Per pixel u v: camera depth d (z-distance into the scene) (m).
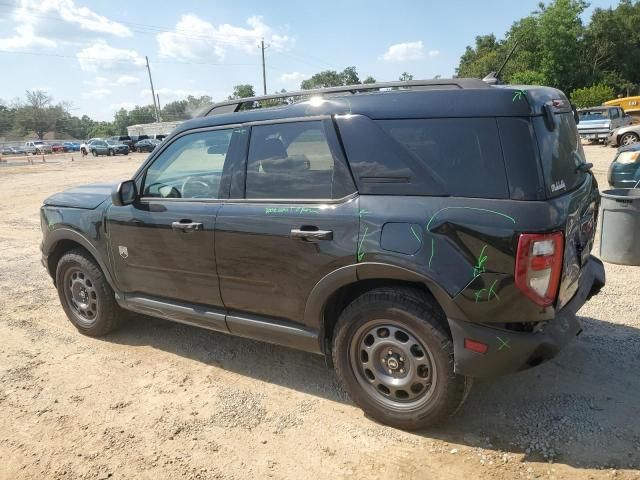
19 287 6.32
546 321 2.82
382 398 3.18
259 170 3.47
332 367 3.43
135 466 2.94
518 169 2.66
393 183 2.94
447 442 3.01
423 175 2.86
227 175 3.62
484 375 2.77
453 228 2.72
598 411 3.21
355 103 3.12
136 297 4.29
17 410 3.55
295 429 3.22
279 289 3.38
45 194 16.20
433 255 2.77
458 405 2.93
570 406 3.28
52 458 3.04
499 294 2.66
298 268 3.24
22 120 109.50
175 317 4.05
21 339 4.74
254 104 3.77
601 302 4.89
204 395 3.67
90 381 3.92
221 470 2.88
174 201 3.88
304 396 3.61
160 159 4.01
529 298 2.64
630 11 58.06
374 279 3.06
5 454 3.09
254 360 4.17
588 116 26.17
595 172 14.09
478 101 2.78
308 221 3.16
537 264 2.61
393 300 2.96
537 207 2.62
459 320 2.77
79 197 4.61
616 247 6.01
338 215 3.06
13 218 11.74
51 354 4.41
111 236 4.24
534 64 49.34
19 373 4.07
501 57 50.94
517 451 2.90
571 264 2.96
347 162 3.08
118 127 122.81
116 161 35.66
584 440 2.95
